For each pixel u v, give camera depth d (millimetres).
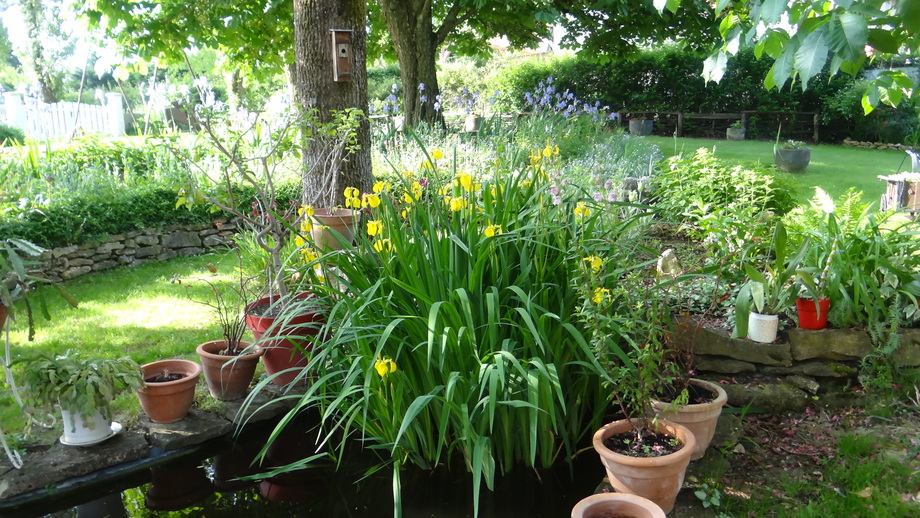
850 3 1718
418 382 3152
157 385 3418
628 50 13734
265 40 11844
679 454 2570
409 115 12117
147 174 8008
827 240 3742
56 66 23766
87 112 13367
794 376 3621
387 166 8703
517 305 3102
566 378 3246
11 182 6129
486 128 11234
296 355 3842
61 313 5359
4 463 3137
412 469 3289
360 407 3039
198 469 3465
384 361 2709
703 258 4367
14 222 5871
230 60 12883
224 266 6863
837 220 4246
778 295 3707
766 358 3613
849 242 3789
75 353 3354
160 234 7172
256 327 3826
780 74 1924
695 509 2738
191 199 4156
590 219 3334
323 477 3377
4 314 3021
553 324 3119
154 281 6312
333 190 5305
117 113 13047
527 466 3236
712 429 3045
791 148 11211
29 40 19422
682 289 4094
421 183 3695
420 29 11898
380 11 13445
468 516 3002
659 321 3145
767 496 2824
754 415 3473
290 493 3266
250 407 3686
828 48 1745
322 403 3523
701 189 5738
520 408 3105
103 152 8812
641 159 9398
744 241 4035
